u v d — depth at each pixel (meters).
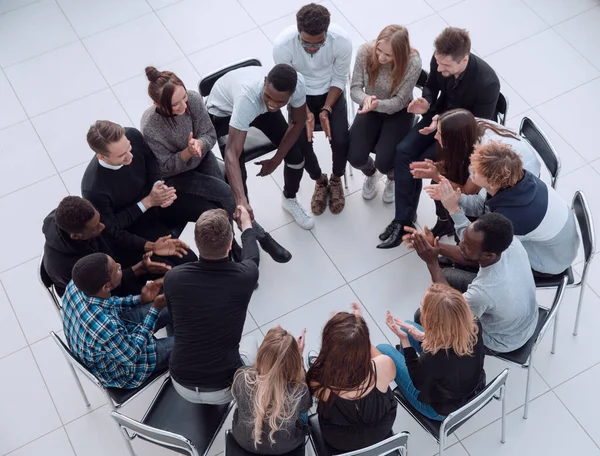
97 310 2.80
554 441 3.28
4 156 4.48
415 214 3.96
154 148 3.31
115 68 4.89
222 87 3.57
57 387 3.57
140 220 3.43
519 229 3.03
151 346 2.97
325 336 2.51
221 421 2.91
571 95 4.53
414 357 2.77
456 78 3.44
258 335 3.69
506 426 3.34
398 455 2.84
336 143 3.86
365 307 3.75
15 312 3.83
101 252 2.99
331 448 2.78
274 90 3.16
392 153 3.79
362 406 2.59
